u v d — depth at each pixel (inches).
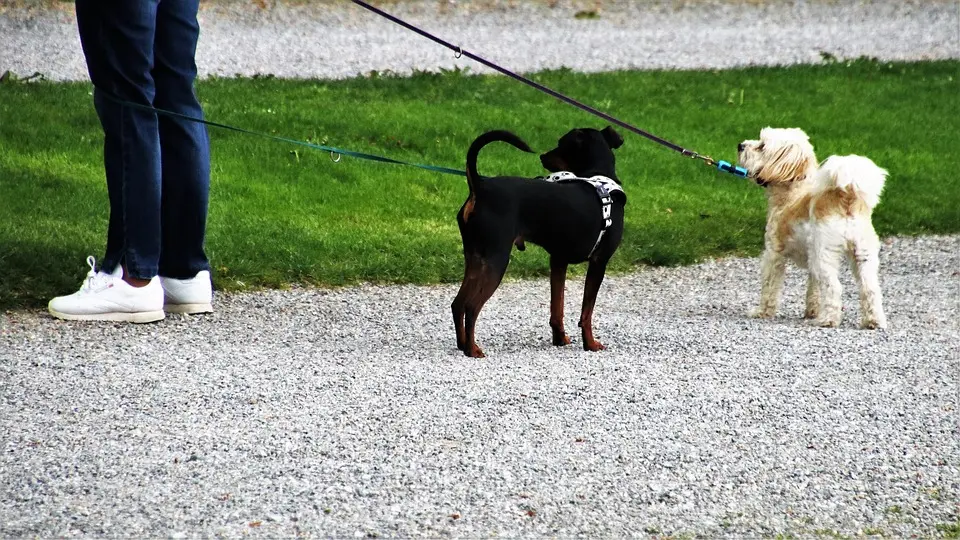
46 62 879.1
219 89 791.7
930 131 844.0
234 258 502.6
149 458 281.0
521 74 930.1
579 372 366.6
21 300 423.2
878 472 297.1
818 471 295.4
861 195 444.1
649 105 860.0
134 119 403.2
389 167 676.7
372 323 433.1
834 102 898.7
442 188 655.1
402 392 337.7
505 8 1266.0
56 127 673.0
